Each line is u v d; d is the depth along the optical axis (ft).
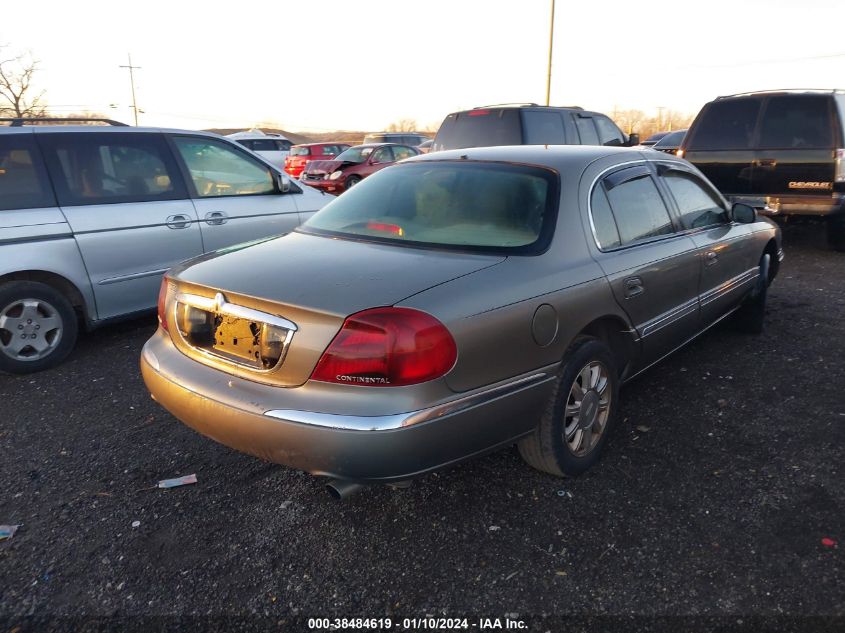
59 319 15.58
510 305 8.89
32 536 9.34
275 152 85.10
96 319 16.48
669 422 12.67
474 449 8.73
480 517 9.74
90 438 12.24
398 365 7.82
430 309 8.11
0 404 13.73
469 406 8.42
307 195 20.95
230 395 8.68
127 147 17.12
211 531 9.48
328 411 7.92
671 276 12.52
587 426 10.66
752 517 9.61
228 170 19.17
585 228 10.72
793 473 10.75
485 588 8.32
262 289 8.71
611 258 10.96
